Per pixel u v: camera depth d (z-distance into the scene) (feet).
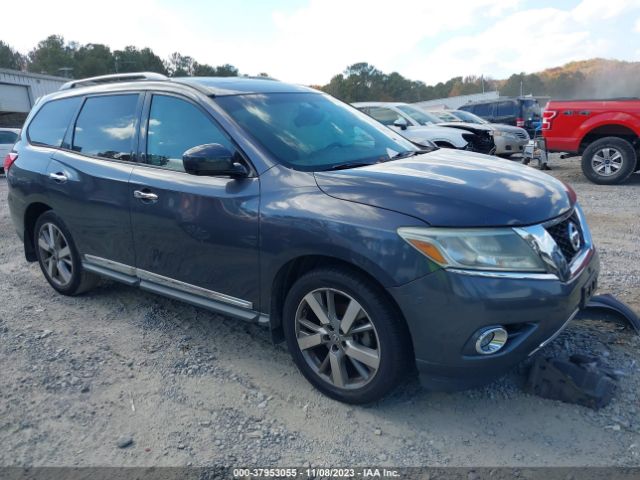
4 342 12.63
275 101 12.34
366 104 39.65
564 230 9.39
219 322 13.57
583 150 34.14
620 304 12.05
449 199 8.77
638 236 19.89
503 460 8.31
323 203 9.37
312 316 10.18
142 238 12.34
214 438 9.04
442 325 8.38
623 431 8.82
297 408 9.83
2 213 30.22
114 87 13.80
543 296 8.41
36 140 15.79
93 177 13.21
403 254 8.43
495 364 8.51
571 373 9.80
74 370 11.28
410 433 9.05
